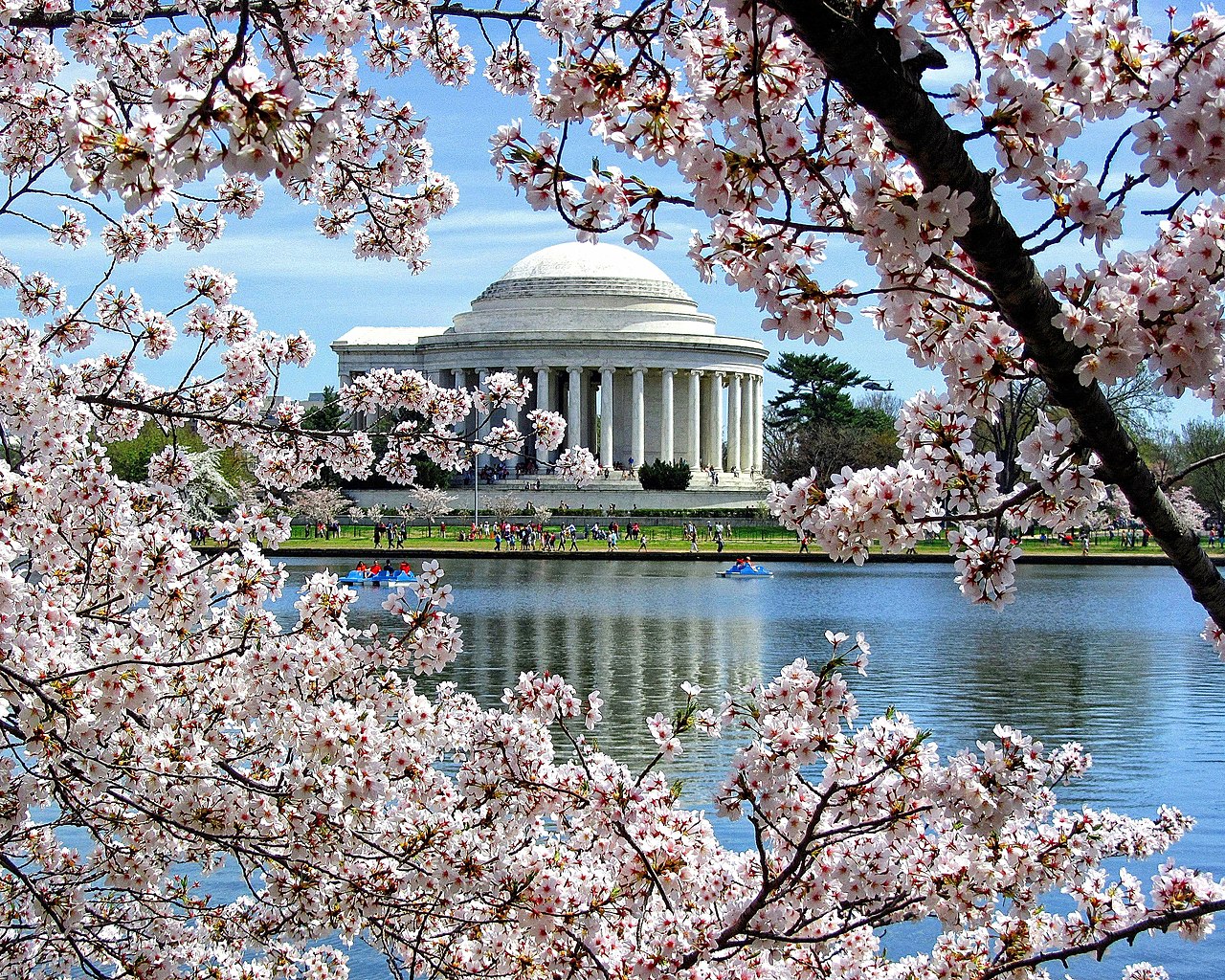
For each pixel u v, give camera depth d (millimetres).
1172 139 5906
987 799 9500
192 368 14023
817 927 11945
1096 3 6484
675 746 11586
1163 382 6617
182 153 5332
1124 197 6418
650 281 178375
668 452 171000
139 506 13062
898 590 80500
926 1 6484
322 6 11953
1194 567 7832
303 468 14289
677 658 47688
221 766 11203
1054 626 59875
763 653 49406
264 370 14391
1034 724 34688
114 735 11289
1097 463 7879
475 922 11148
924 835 10711
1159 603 71750
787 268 6953
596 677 43125
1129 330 6418
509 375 14414
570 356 166000
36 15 11430
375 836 11773
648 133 6969
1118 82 6492
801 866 10484
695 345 170750
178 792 11102
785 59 6734
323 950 14617
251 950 15789
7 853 12508
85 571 11914
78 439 12641
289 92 5180
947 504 7945
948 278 7648
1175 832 11875
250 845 11461
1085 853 11258
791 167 6801
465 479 155375
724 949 11289
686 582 85312
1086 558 103562
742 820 23125
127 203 5285
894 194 6305
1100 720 35281
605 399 166875
